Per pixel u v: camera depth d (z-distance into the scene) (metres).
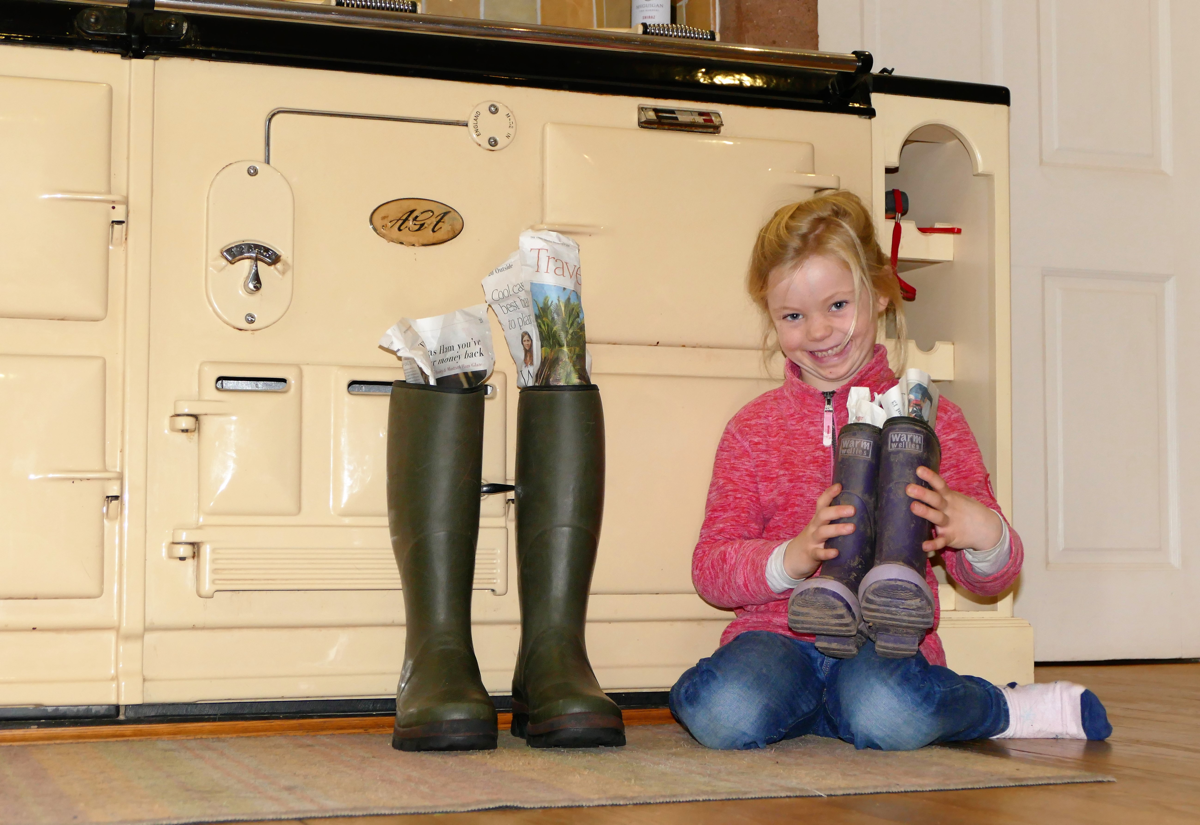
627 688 1.37
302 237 1.30
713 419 1.41
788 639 1.19
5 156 1.21
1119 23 2.15
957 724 1.11
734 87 1.46
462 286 1.34
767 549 1.16
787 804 0.83
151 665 1.23
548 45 1.38
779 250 1.26
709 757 1.05
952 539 1.10
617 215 1.38
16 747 1.15
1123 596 2.06
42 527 1.21
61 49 1.24
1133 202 2.12
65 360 1.22
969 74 2.09
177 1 1.25
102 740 1.20
